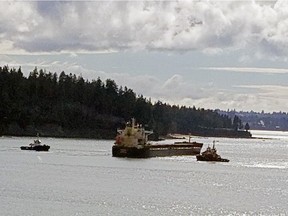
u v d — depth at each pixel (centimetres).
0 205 9794
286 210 10644
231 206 10894
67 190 12006
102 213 9512
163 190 12812
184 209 10331
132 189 12706
